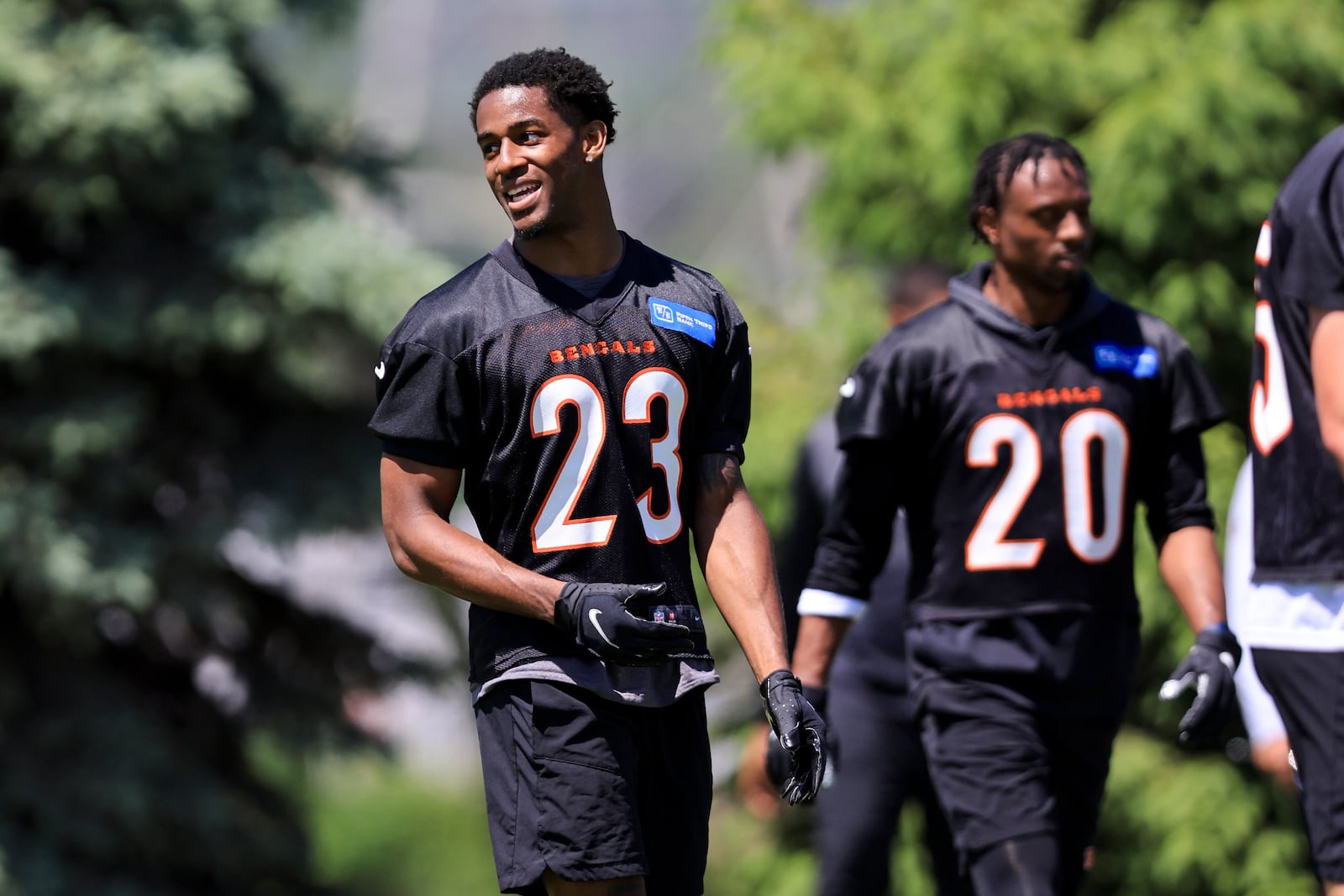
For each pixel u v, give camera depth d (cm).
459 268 4141
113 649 4131
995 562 1553
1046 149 1544
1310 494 1241
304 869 4288
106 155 3797
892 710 1892
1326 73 3100
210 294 3884
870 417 1576
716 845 4191
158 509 4053
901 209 3306
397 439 1122
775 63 3422
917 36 3319
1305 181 1225
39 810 3769
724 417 1175
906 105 3262
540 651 1120
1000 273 1583
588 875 1102
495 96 1118
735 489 1173
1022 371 1556
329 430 4175
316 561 6334
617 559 1118
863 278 3397
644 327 1134
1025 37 3125
